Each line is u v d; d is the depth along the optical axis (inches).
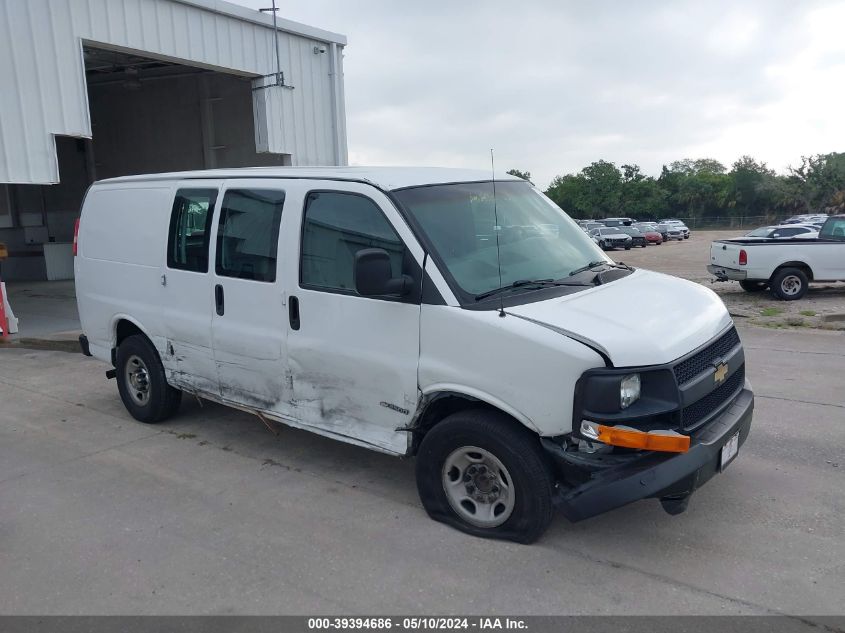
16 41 408.2
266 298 188.5
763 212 3297.2
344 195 172.6
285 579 144.6
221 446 224.7
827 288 627.2
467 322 149.2
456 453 157.8
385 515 172.2
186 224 212.2
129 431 242.1
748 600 133.2
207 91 713.6
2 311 413.1
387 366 164.1
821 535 157.8
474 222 172.4
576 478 142.2
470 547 154.9
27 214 882.1
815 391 274.7
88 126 446.9
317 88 621.0
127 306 237.9
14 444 231.6
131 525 170.9
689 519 166.4
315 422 184.9
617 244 1583.4
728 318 172.6
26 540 164.4
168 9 488.7
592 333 139.6
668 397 138.3
